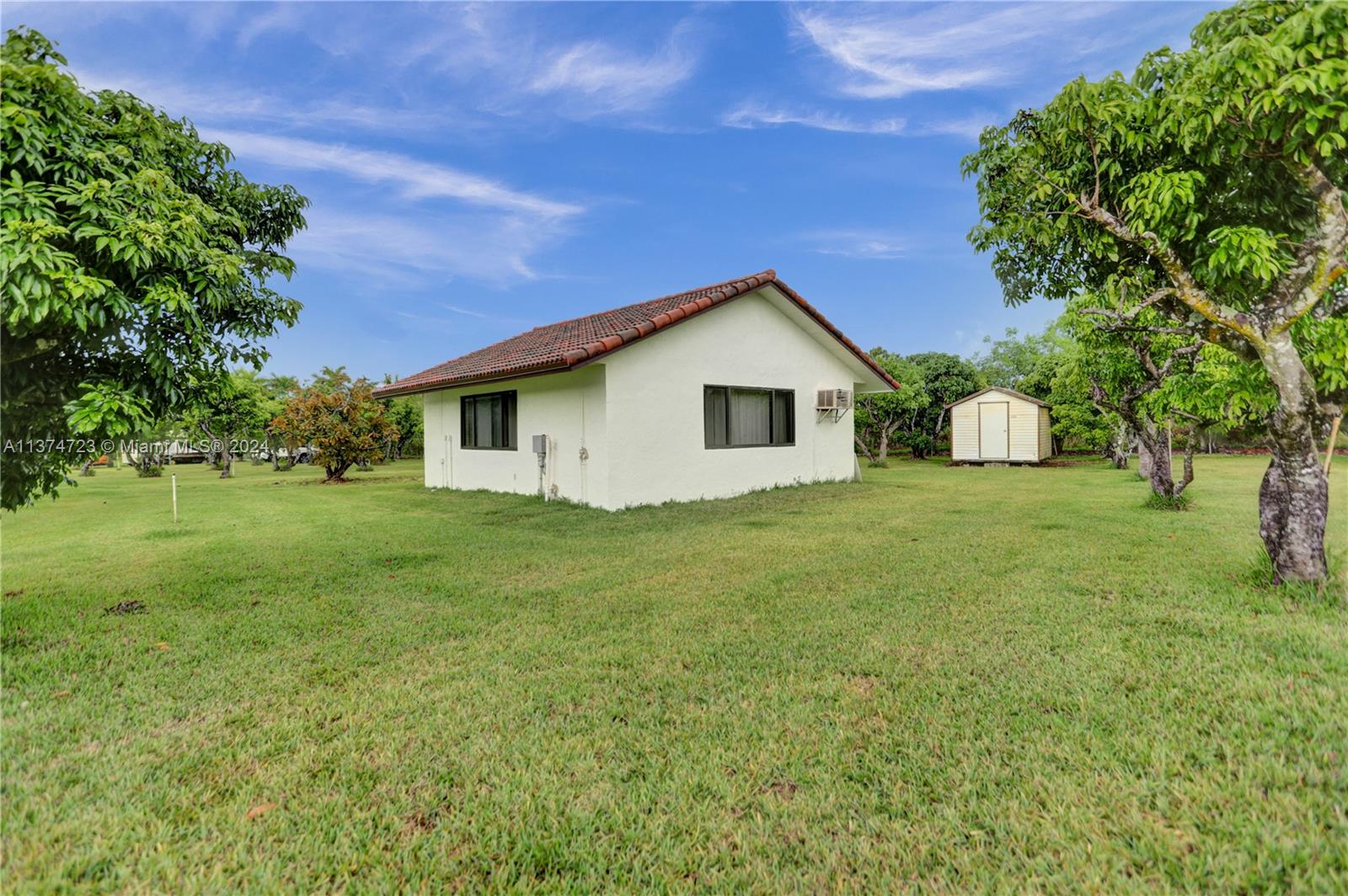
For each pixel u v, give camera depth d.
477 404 13.82
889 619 4.22
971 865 1.88
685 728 2.76
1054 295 5.83
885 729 2.71
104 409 3.46
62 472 4.18
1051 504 10.13
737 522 8.68
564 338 12.89
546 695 3.14
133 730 2.77
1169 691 2.93
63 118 3.21
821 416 13.96
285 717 2.91
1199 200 4.36
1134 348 8.55
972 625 4.04
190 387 4.25
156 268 3.63
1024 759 2.43
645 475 10.53
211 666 3.53
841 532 7.67
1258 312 4.36
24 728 2.77
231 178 4.88
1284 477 4.51
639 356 10.48
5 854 1.95
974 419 23.80
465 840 2.06
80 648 3.80
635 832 2.06
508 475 12.73
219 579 5.59
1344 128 3.36
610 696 3.11
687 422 11.21
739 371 12.11
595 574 5.75
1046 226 4.91
